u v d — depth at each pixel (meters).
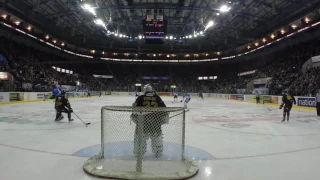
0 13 25.28
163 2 25.30
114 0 24.27
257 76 37.38
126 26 33.38
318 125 9.85
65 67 47.44
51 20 30.48
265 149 5.75
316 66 26.05
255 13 27.47
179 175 3.73
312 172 4.16
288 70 30.88
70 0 23.08
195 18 29.61
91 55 49.47
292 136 7.43
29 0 24.19
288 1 22.28
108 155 4.67
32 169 4.13
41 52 40.78
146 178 3.58
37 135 7.14
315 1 21.73
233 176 3.92
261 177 3.89
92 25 34.03
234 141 6.64
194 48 49.94
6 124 9.16
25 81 26.27
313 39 30.59
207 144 6.22
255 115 13.72
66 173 3.94
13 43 33.75
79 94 36.81
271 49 38.44
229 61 49.59
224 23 31.86
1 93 19.39
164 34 23.39
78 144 6.03
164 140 5.55
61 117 10.24
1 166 4.28
